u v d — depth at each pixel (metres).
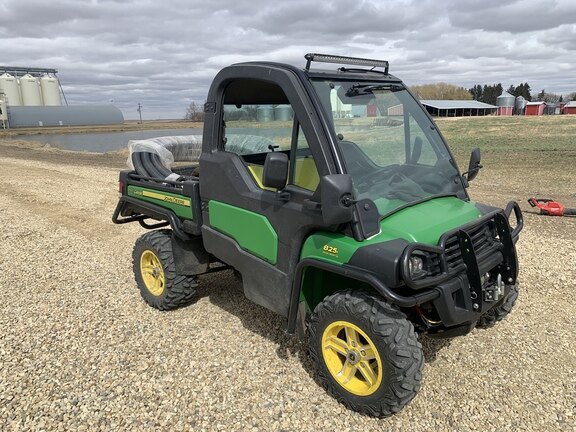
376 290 3.01
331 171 3.05
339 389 3.25
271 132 3.52
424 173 3.62
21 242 7.29
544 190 10.94
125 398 3.40
